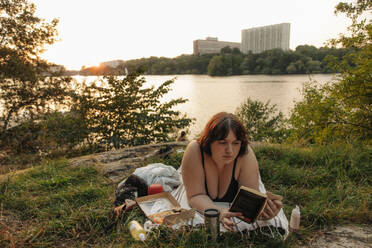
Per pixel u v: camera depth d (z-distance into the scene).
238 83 131.50
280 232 2.30
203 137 2.26
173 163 4.46
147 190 3.10
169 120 11.81
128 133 11.64
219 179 2.45
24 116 13.41
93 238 2.40
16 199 3.10
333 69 7.45
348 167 3.90
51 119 11.43
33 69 15.47
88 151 11.17
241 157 2.36
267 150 4.75
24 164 9.23
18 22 15.50
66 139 10.84
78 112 11.13
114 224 2.55
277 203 2.13
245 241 2.18
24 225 2.66
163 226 2.24
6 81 14.16
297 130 8.26
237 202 2.12
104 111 11.38
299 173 3.72
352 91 6.88
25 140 11.52
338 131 7.11
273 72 186.75
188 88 115.38
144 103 11.98
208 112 55.19
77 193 3.31
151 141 11.82
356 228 2.44
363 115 7.01
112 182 3.86
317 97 7.67
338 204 2.81
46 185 3.64
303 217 2.63
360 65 6.98
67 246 2.30
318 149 4.69
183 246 2.04
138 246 2.16
